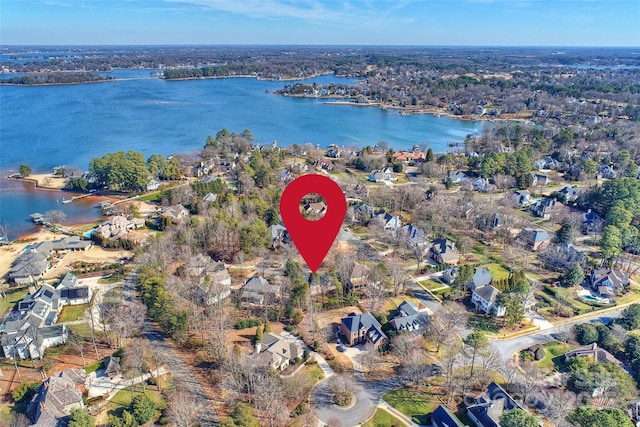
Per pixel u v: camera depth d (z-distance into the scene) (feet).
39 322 354.13
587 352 330.54
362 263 468.34
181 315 344.08
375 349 338.13
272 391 274.77
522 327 375.25
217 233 493.77
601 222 552.00
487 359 322.34
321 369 322.96
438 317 373.81
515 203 644.69
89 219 597.52
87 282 435.12
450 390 300.81
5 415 275.18
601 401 294.05
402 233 520.01
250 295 399.85
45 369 309.63
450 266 467.52
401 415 283.18
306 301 383.45
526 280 412.36
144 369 308.81
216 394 293.84
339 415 281.95
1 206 636.89
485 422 269.03
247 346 340.39
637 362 316.19
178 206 594.65
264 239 490.49
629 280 451.94
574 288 436.35
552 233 559.79
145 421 266.36
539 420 271.69
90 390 294.05
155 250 451.12
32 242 525.34
